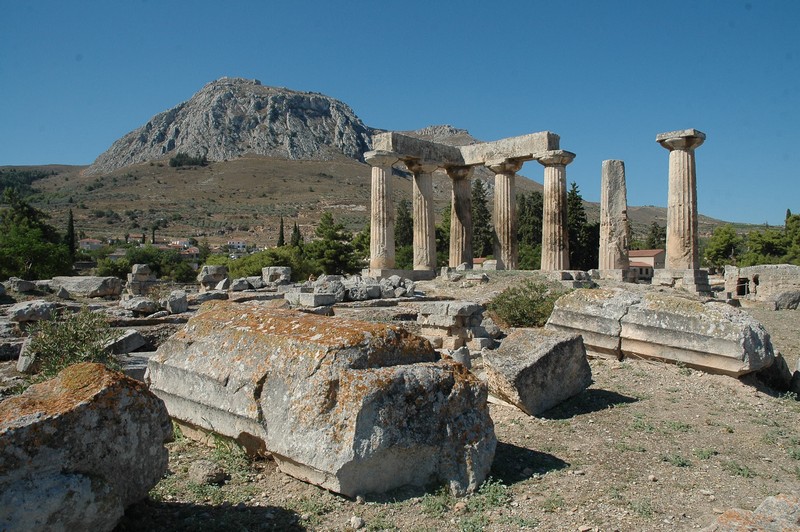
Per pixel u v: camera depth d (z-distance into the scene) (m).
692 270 28.22
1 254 37.94
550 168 32.06
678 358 11.93
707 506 6.37
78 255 73.62
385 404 6.18
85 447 4.95
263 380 6.79
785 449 8.25
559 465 7.51
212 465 6.77
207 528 5.60
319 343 6.53
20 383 10.62
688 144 29.36
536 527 5.81
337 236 54.75
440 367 6.80
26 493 4.52
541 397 9.73
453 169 36.06
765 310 29.75
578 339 10.43
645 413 9.66
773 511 5.27
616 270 29.86
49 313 16.70
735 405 10.14
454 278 29.55
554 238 31.84
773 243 65.94
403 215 74.25
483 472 6.69
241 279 26.84
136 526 5.57
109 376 5.41
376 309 20.23
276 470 6.89
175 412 7.82
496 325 17.77
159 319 16.67
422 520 5.86
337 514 5.89
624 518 6.01
